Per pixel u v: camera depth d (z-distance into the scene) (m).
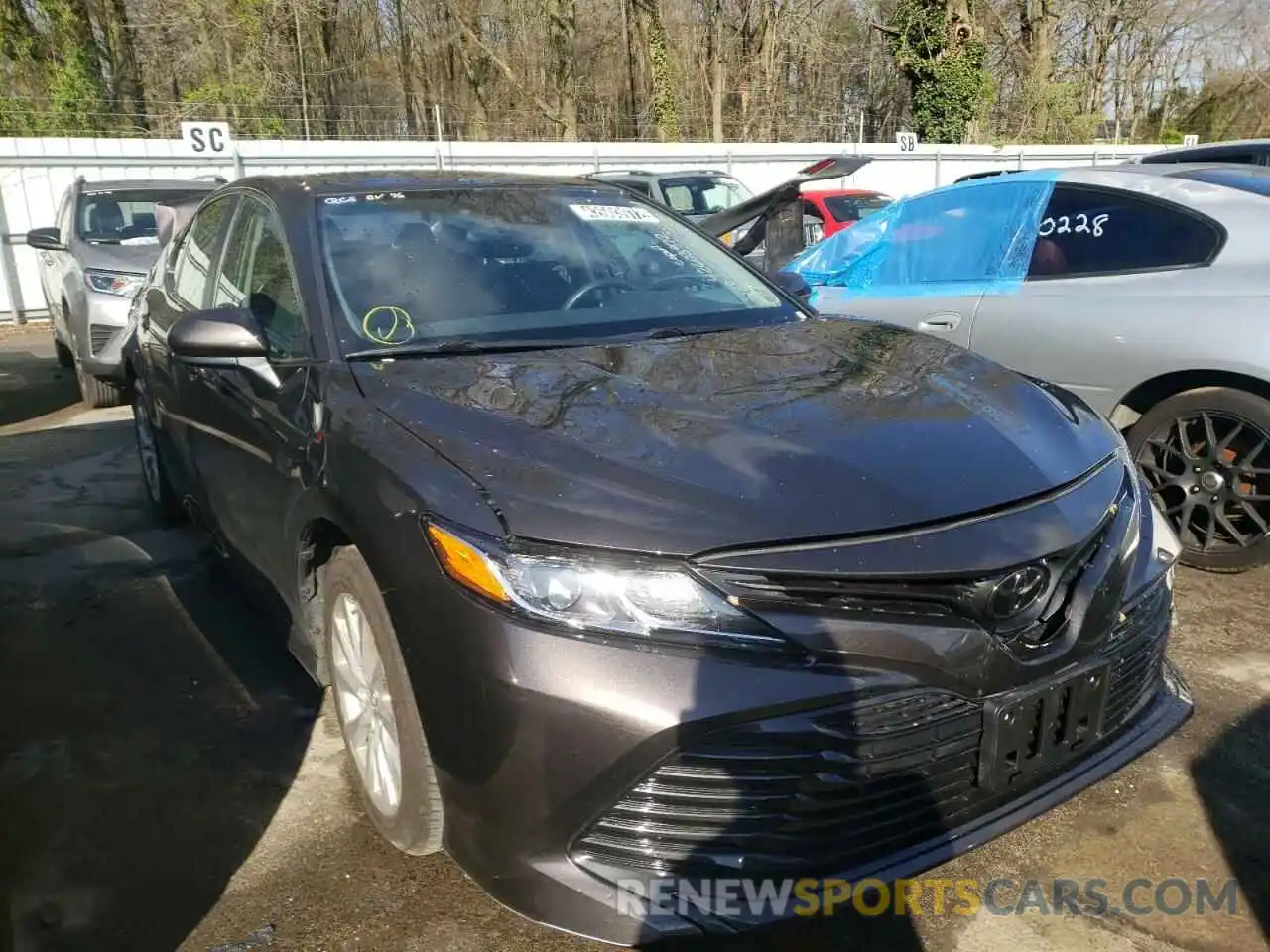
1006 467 2.26
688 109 30.03
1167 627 2.56
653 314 3.21
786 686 1.90
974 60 22.33
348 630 2.54
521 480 2.10
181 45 24.20
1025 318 4.41
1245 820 2.64
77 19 22.25
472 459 2.18
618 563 1.94
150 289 4.80
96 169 13.98
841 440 2.26
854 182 19.56
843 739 1.94
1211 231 4.08
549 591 1.94
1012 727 2.09
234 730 3.14
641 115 27.44
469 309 3.04
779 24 29.48
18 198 13.51
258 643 3.73
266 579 3.23
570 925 1.97
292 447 2.73
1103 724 2.30
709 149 18.39
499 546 1.99
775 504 2.03
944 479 2.17
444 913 2.34
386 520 2.19
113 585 4.29
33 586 4.29
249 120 22.69
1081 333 4.21
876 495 2.08
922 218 5.10
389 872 2.48
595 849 1.98
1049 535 2.14
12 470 6.17
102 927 2.30
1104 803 2.73
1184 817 2.66
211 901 2.38
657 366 2.72
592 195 3.79
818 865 1.99
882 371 2.74
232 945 2.25
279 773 2.91
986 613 2.04
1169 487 4.12
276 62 24.45
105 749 3.05
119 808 2.75
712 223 5.81
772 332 3.14
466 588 2.00
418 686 2.11
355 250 3.14
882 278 5.16
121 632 3.84
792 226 5.94
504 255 3.29
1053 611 2.15
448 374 2.63
